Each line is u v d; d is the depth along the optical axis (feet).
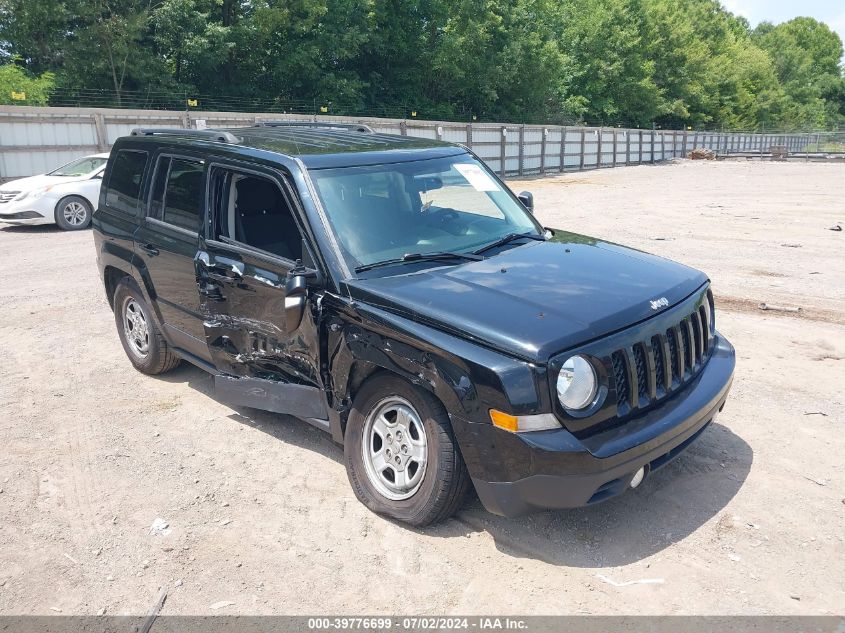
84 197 49.08
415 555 11.80
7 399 18.65
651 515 12.76
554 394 10.55
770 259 35.29
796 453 14.97
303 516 13.05
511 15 144.77
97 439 16.28
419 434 12.05
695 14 262.06
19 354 22.18
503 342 10.77
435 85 143.13
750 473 14.16
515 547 11.94
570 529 12.39
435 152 16.25
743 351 21.36
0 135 61.00
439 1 132.36
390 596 10.84
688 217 52.75
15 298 29.01
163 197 17.62
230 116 79.05
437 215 14.97
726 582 10.93
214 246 15.52
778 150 208.85
